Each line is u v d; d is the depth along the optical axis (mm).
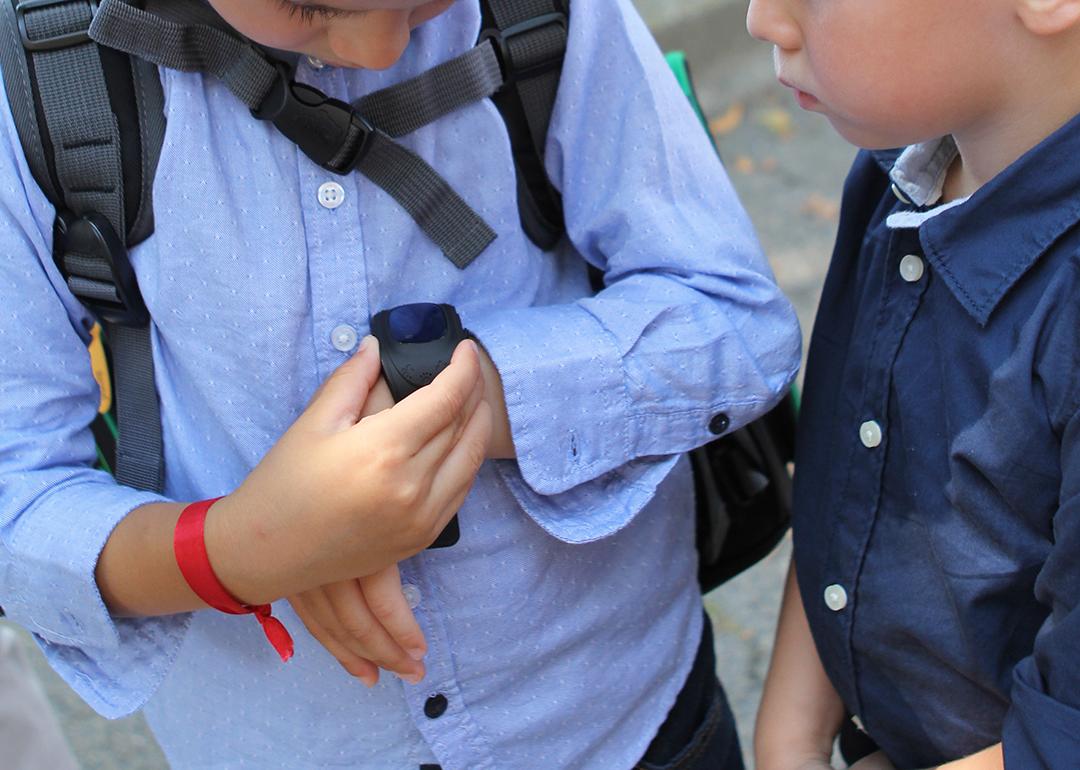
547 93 1159
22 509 1074
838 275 1202
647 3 4340
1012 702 964
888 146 1013
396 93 1061
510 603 1174
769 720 1287
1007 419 965
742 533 1437
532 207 1197
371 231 1087
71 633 1103
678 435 1157
